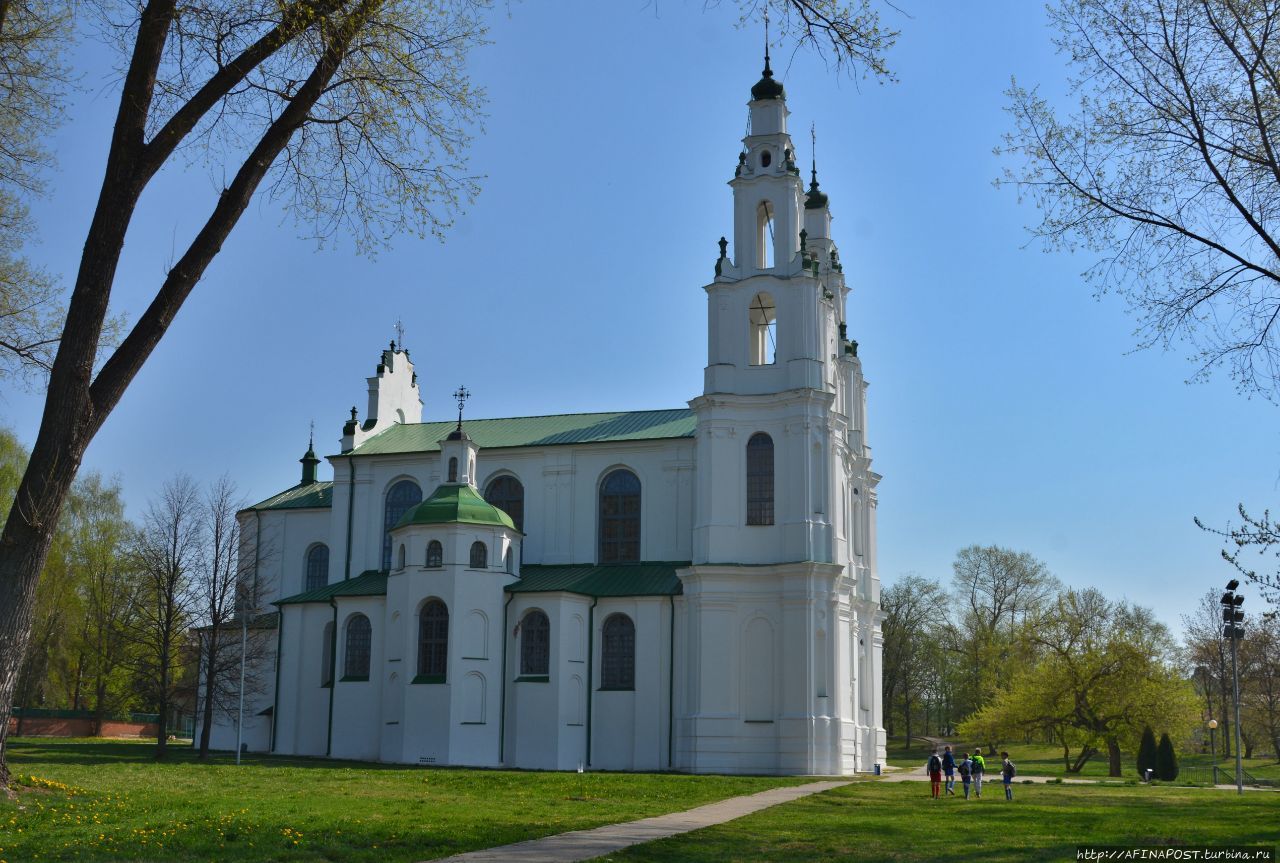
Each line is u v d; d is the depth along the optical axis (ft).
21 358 111.34
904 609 362.53
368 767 180.45
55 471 78.89
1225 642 331.36
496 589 204.33
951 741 400.67
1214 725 235.20
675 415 233.55
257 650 211.61
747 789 146.51
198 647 202.18
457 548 202.49
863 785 163.53
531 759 198.18
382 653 210.38
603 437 226.58
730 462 204.74
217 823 85.92
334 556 236.43
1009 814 116.98
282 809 100.48
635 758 199.72
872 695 228.84
